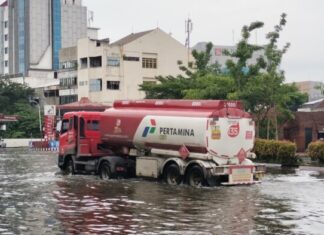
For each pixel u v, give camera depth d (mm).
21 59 126312
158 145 22406
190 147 21172
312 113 41938
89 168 25641
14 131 78000
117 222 13648
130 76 73625
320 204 16328
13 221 13930
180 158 21625
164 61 76438
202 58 50406
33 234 12344
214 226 13016
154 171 22594
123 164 23969
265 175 25047
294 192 19047
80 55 75375
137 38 74562
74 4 130500
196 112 21250
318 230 12547
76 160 26406
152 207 15961
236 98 36031
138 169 23297
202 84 42688
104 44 73812
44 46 126500
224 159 20984
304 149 41375
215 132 20656
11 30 129375
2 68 132375
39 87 90750
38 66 124875
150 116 22734
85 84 74625
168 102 22531
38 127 79000
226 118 20875
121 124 24016
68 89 79312
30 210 15633
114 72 72688
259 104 37156
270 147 30797
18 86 87750
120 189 20328
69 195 18812
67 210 15570
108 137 24672
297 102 59594
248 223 13375
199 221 13672
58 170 29203
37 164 34375
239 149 21219
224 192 19172
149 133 22609
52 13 127062
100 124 25203
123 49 73250
